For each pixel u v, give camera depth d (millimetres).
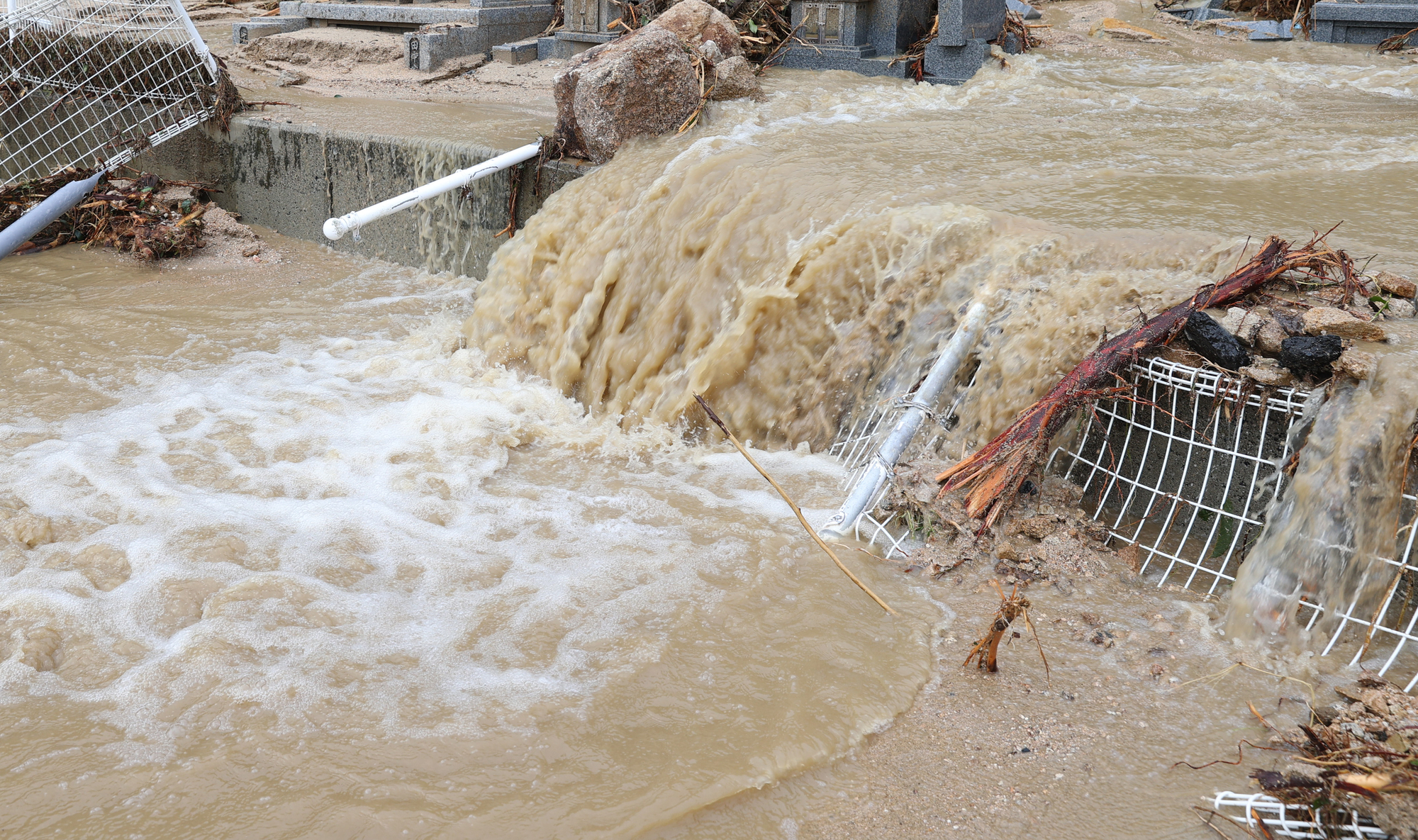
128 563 4816
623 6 12500
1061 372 5047
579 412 7012
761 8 11445
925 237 5898
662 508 5398
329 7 13844
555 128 9539
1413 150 7762
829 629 4262
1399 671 3889
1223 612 4301
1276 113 9203
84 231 10125
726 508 5375
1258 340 4598
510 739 3658
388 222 9805
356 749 3609
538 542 5094
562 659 4141
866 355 5941
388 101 11453
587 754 3588
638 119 8273
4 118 11453
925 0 11641
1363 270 5043
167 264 9719
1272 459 4430
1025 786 3404
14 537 4973
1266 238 5516
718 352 6273
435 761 3557
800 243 6379
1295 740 3523
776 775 3480
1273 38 12797
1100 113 9203
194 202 10609
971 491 4906
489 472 5871
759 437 6184
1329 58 11664
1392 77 10516
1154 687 3869
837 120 8906
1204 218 6121
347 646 4223
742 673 4008
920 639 4191
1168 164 7445
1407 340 4363
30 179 11508
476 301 7938
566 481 5809
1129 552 4703
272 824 3279
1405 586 4012
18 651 4137
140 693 3916
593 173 7977
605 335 7145
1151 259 5473
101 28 10750
